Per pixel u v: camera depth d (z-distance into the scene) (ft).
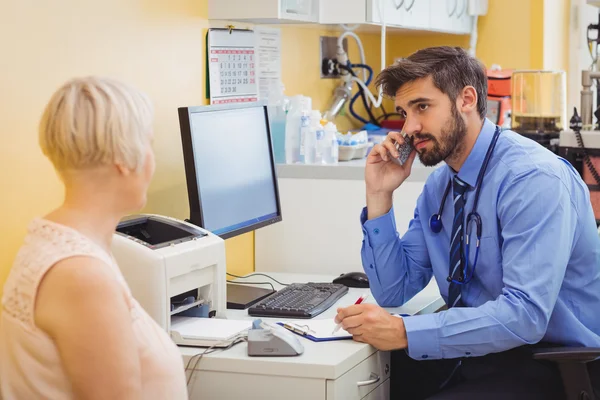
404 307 7.48
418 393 7.65
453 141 6.61
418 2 10.98
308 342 6.17
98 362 3.85
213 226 7.45
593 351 5.91
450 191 7.06
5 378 4.12
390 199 7.42
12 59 6.24
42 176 6.59
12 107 6.27
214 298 6.76
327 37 11.41
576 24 14.44
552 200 6.27
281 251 9.20
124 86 4.19
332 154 9.37
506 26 13.33
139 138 4.15
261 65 9.59
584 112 10.05
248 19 8.77
